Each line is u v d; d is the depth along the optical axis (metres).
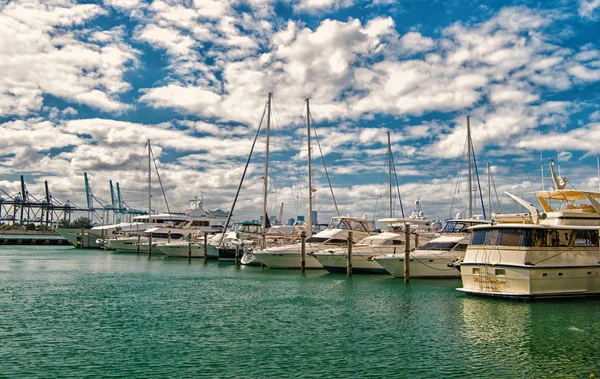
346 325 22.66
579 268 27.92
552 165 32.47
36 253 80.00
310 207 59.09
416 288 35.03
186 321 23.53
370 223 51.94
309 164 59.78
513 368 16.41
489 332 21.20
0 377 15.38
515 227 27.69
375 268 44.78
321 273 46.12
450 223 44.56
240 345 19.14
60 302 28.86
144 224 84.31
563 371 16.14
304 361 17.08
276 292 33.31
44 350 18.38
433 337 20.38
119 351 18.25
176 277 42.97
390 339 20.08
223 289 34.88
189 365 16.61
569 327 22.02
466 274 29.95
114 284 37.66
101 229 94.88
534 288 26.94
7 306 27.38
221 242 62.47
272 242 55.41
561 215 28.92
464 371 16.11
